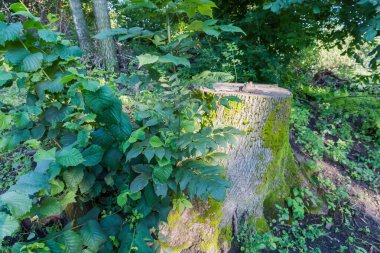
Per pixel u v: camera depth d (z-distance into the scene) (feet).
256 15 12.21
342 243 6.48
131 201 4.66
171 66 5.26
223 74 4.85
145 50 10.93
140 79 4.76
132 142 4.02
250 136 5.82
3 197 2.85
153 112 4.61
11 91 8.26
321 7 10.20
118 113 3.92
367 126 11.75
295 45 12.28
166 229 5.54
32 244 3.09
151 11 4.26
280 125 6.20
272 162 6.36
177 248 5.49
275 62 12.47
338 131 11.52
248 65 12.30
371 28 7.17
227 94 5.64
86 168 4.39
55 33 3.90
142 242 4.20
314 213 7.00
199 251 5.61
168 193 5.11
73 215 5.31
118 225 4.48
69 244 3.59
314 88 15.47
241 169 5.95
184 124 4.49
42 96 3.87
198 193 3.98
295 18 12.13
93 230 3.99
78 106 4.18
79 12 16.98
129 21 15.02
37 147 3.65
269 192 6.64
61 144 4.72
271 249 5.94
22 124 3.83
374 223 7.25
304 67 16.48
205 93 5.82
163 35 4.17
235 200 6.02
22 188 3.08
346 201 7.73
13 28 3.30
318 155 9.31
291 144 9.53
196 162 4.46
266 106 5.75
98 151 4.10
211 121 5.76
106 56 15.47
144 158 4.62
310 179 7.93
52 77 4.03
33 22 3.57
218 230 5.81
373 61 8.64
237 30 3.74
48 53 3.94
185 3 3.59
